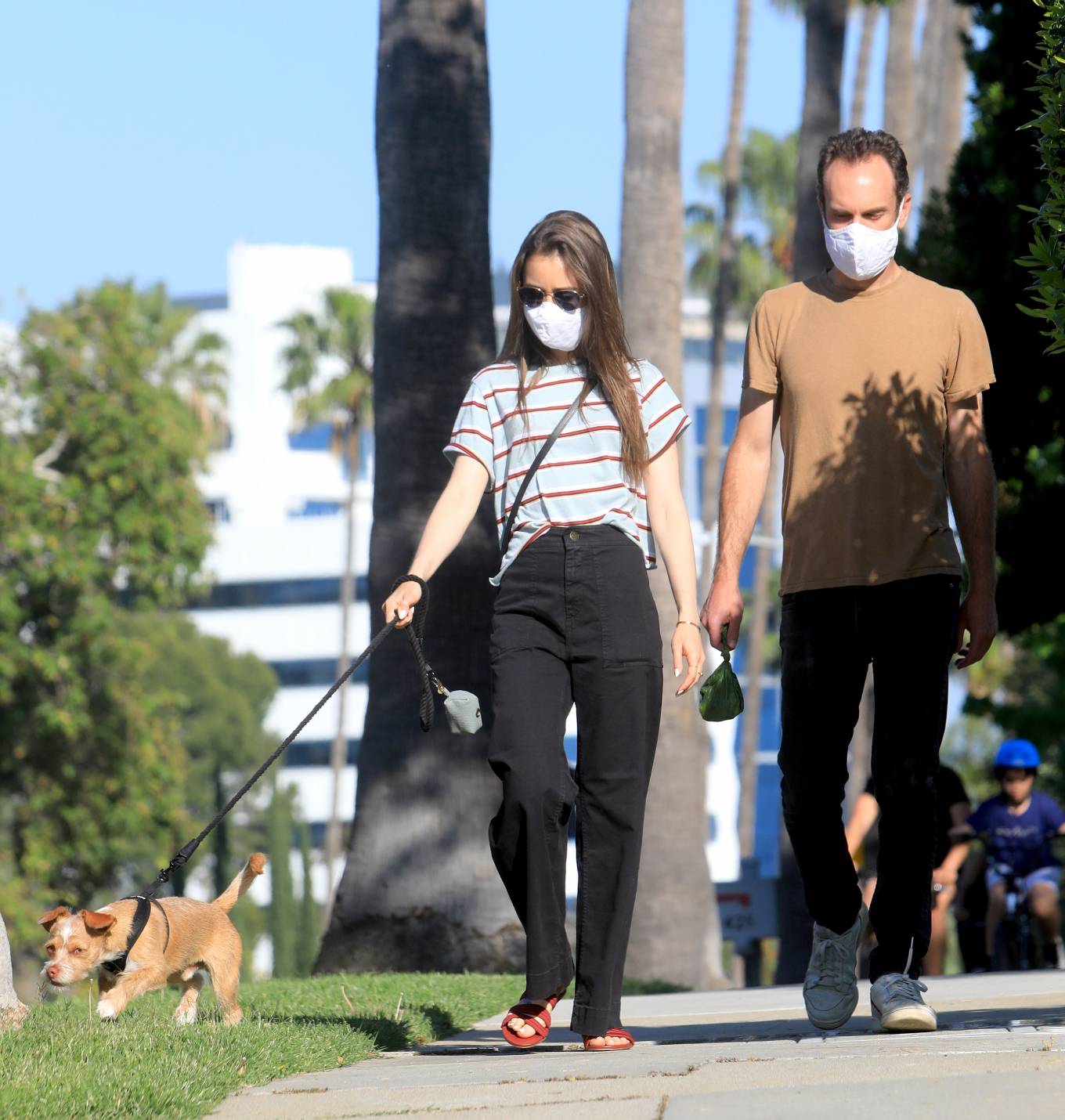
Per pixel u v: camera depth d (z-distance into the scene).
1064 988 24.75
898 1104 11.72
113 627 120.12
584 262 17.31
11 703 113.56
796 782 18.52
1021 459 53.69
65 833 116.25
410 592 17.48
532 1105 13.01
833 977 18.97
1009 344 51.47
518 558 17.33
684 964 61.28
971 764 159.62
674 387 64.00
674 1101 12.52
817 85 71.88
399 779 44.31
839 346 18.33
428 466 45.16
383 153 46.44
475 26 46.72
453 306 45.72
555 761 16.95
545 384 17.61
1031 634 85.12
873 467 18.03
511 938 43.72
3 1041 17.53
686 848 61.75
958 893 43.66
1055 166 16.84
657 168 64.06
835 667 18.16
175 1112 13.45
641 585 17.39
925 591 17.83
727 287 163.50
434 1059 17.72
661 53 64.06
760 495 19.09
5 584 110.19
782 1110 11.80
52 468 118.75
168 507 119.12
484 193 46.66
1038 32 17.22
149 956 21.72
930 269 53.31
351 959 44.16
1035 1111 11.12
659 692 17.42
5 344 117.50
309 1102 13.98
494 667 17.31
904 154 18.36
